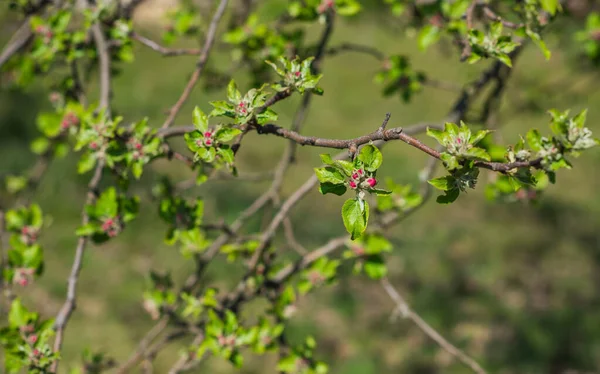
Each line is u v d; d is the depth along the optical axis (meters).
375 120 13.12
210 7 4.18
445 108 13.66
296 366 2.90
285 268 3.12
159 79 13.34
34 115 10.44
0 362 5.93
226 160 2.04
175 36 3.92
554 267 9.44
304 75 2.03
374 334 7.92
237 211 9.34
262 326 2.86
